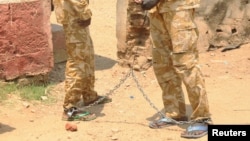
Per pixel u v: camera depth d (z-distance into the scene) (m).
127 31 7.81
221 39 8.80
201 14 8.70
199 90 5.14
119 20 7.92
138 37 7.83
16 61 6.83
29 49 6.89
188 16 5.05
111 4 12.77
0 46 6.71
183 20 5.04
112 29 10.66
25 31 6.83
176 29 5.06
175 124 5.61
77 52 5.78
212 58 8.30
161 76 5.54
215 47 8.70
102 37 10.02
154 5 5.09
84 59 5.85
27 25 6.84
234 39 8.91
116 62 8.32
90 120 5.88
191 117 5.36
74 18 5.71
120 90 7.05
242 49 8.69
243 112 6.02
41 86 7.01
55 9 5.82
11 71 6.82
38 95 6.66
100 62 8.34
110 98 6.52
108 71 7.87
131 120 5.87
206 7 8.72
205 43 8.59
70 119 5.88
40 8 6.91
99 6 12.56
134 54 7.82
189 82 5.12
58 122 5.86
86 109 6.25
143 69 7.73
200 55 8.43
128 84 7.28
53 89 6.98
